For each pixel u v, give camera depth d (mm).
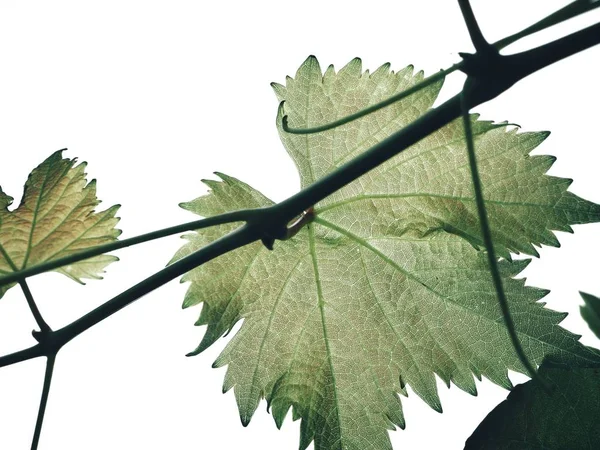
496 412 282
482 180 293
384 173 302
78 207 298
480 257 298
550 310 292
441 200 299
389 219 307
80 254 259
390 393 307
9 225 292
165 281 262
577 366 283
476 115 291
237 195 306
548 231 288
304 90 306
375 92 302
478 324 299
